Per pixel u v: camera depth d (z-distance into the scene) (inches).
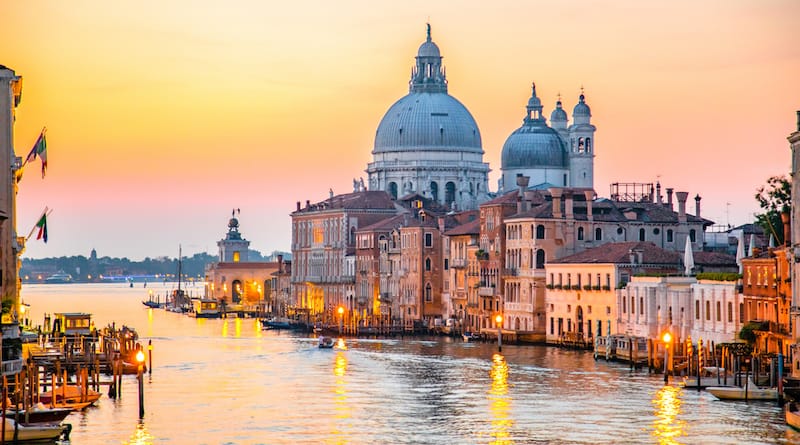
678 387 5319.9
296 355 7091.5
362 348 7568.9
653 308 6456.7
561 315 7524.6
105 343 6348.4
